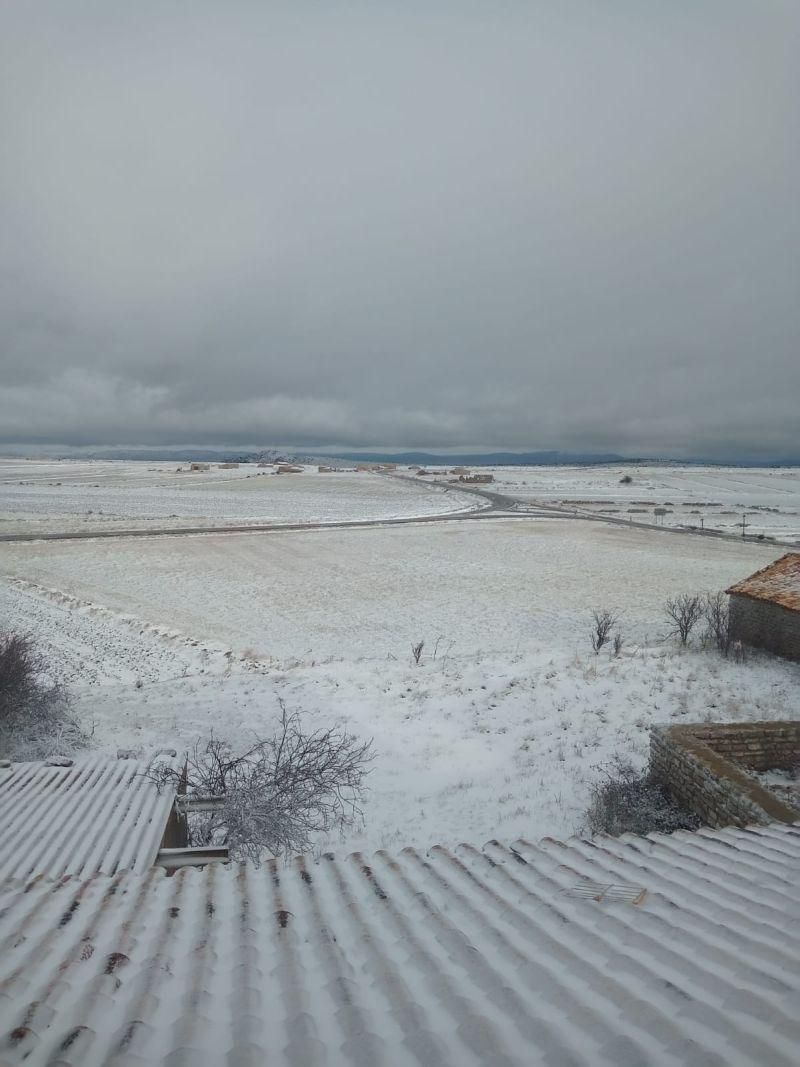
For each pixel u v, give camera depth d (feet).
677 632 93.15
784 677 64.44
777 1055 10.14
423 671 72.13
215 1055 10.52
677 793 36.29
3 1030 10.84
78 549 166.61
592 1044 10.85
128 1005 11.87
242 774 38.83
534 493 391.86
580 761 46.73
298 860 20.86
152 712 62.03
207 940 14.75
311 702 63.41
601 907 16.14
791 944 13.71
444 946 14.57
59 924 15.49
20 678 57.26
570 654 80.53
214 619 109.91
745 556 174.81
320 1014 11.89
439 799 42.73
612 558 170.30
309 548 178.91
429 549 180.75
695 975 12.78
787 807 28.30
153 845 28.30
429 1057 10.56
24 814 30.94
